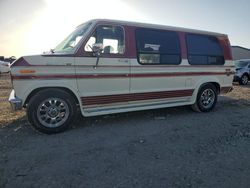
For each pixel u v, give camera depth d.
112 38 5.19
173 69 6.02
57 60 4.64
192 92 6.50
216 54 6.86
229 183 2.94
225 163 3.48
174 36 6.06
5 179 3.00
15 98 4.54
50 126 4.73
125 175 3.12
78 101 4.96
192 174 3.15
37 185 2.87
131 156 3.71
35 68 4.51
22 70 4.45
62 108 4.85
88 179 3.02
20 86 4.49
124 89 5.39
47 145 4.16
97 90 5.09
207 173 3.18
